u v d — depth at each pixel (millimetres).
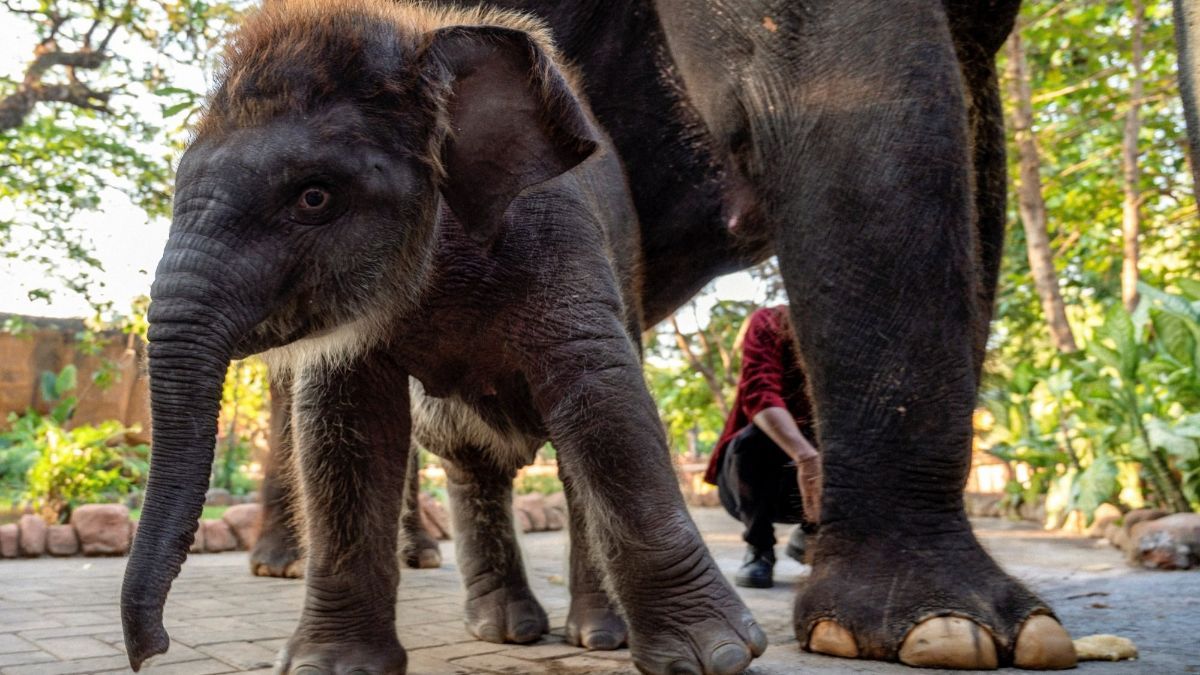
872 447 1705
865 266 1699
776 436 2600
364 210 1327
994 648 1550
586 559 1958
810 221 1762
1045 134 6645
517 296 1489
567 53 2326
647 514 1455
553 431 1501
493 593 2055
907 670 1562
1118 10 6148
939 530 1676
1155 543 3264
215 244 1244
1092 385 4480
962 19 2180
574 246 1518
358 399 1604
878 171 1689
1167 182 7059
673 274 2443
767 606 2561
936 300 1678
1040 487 5785
